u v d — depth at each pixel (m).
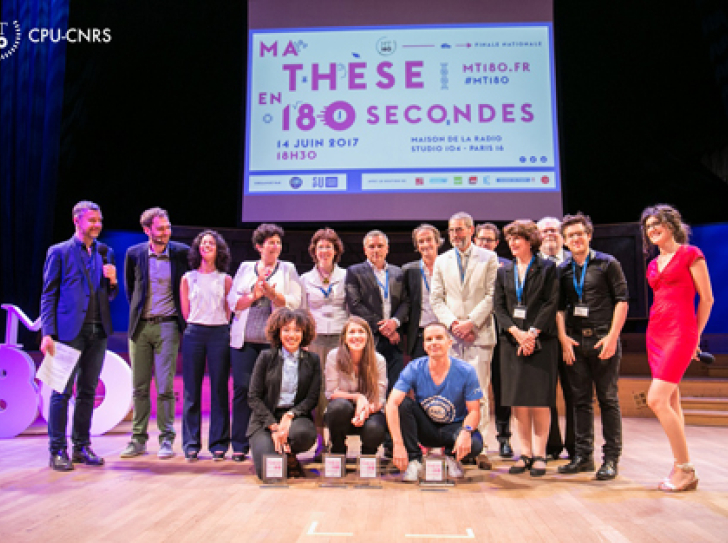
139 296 3.49
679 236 2.83
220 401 3.38
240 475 2.98
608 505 2.44
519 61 6.23
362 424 2.89
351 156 6.18
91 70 6.56
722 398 5.11
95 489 2.70
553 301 2.99
